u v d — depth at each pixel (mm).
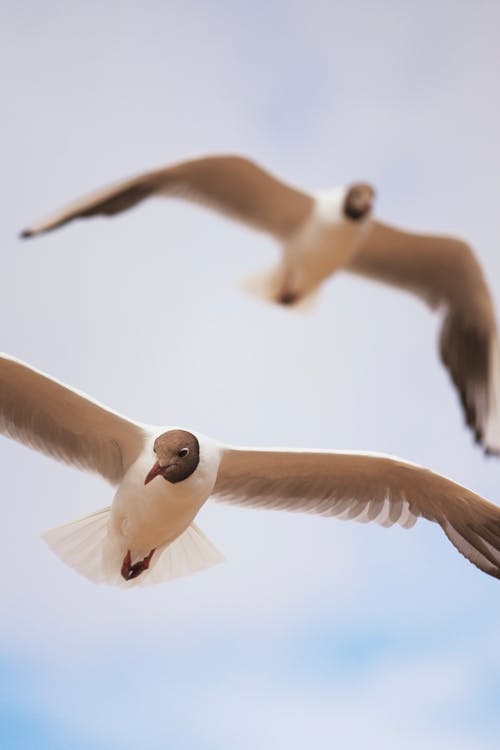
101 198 13938
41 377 11078
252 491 11930
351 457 11555
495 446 15000
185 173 14562
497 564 11719
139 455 11188
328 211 15266
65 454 11602
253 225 15273
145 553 11234
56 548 11336
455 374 15547
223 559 11508
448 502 11750
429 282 15648
